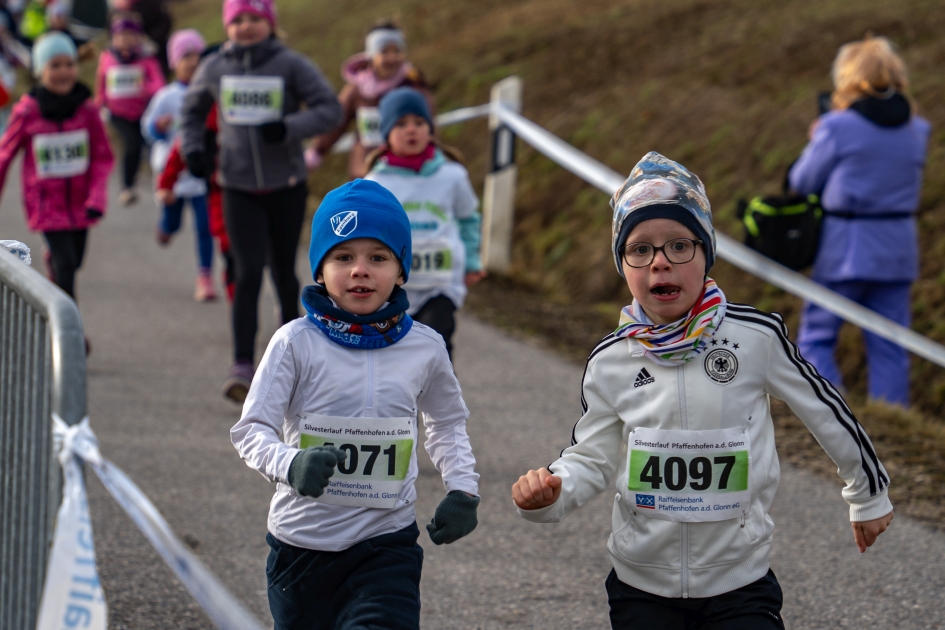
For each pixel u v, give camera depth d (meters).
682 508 6.37
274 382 6.50
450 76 35.25
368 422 6.57
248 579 9.56
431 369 6.86
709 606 6.41
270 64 14.33
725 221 22.92
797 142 23.61
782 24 29.78
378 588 6.39
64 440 4.33
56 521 4.46
